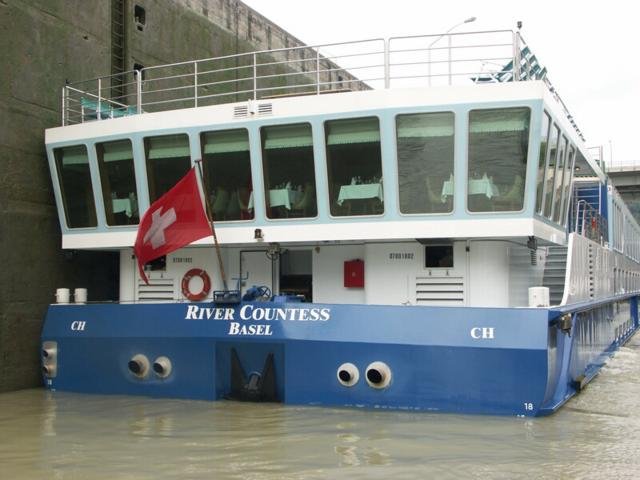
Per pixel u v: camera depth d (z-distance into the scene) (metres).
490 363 10.23
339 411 10.70
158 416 10.68
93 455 8.59
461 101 11.30
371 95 11.64
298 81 27.56
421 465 7.96
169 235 12.80
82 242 14.27
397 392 10.62
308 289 13.31
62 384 13.13
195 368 11.86
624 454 8.40
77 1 15.80
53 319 13.32
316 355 11.04
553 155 12.79
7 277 13.71
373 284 12.44
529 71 12.95
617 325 21.62
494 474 7.63
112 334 12.57
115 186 13.86
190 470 7.88
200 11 21.11
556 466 7.92
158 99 18.83
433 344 10.46
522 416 10.13
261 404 11.38
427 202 11.61
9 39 13.91
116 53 17.41
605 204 21.16
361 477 7.55
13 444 9.16
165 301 13.84
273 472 7.76
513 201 11.33
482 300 11.86
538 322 10.16
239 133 12.65
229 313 11.68
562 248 15.64
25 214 14.19
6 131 13.81
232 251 13.50
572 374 12.73
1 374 13.40
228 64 22.69
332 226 12.10
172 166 13.27
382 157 11.70
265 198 12.50
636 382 14.45
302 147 12.22
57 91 15.14
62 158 14.33
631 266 27.84
